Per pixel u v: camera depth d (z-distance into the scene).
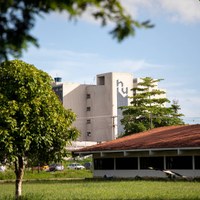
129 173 36.03
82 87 110.31
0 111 17.59
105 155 37.62
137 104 69.56
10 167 19.86
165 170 33.06
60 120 18.67
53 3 4.84
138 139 37.91
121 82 108.69
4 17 4.99
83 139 109.06
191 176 32.12
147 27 4.90
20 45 5.05
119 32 4.89
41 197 18.72
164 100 69.81
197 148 31.08
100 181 33.56
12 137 17.62
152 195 19.80
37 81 18.25
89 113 109.56
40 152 18.75
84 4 4.81
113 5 4.88
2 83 18.14
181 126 40.53
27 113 17.75
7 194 21.47
